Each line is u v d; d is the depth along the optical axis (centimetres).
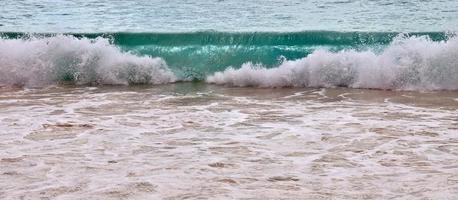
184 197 568
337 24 1850
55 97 1164
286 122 915
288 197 567
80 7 2448
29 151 741
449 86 1240
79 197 568
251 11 2238
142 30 1798
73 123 908
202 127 885
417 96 1157
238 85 1324
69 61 1375
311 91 1236
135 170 658
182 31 1589
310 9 2270
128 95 1186
